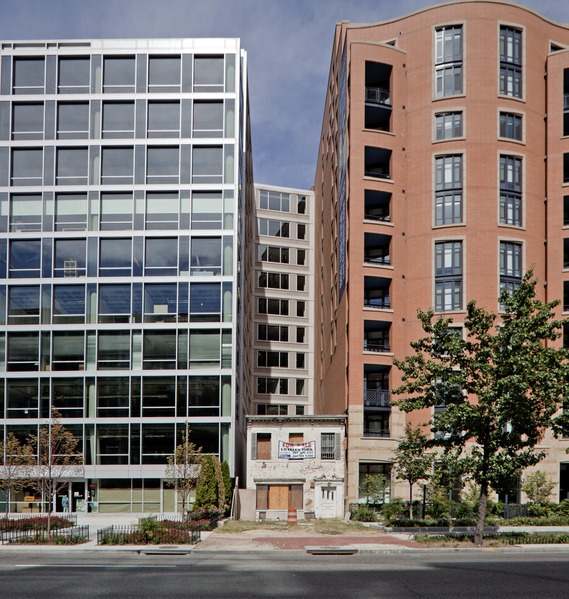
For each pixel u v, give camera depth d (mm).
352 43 52781
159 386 49812
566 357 30453
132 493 48688
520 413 29344
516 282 50625
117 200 51969
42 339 50375
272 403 79438
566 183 51906
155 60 53344
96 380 49844
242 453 60344
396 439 46281
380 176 53594
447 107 52062
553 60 53312
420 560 24500
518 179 51906
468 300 49562
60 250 51438
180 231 51500
